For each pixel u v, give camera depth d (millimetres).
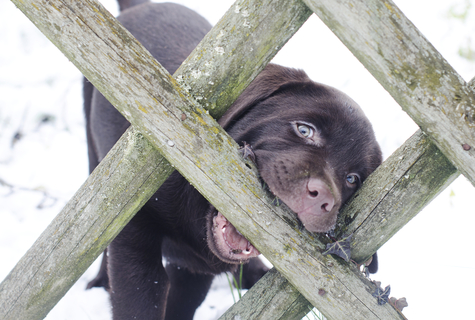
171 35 1510
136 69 885
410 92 869
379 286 958
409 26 853
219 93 907
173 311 1353
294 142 1108
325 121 1134
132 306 1144
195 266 1312
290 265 939
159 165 931
